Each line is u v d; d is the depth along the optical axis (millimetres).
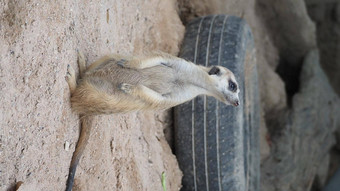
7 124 2338
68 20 2959
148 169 4172
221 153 4449
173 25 4961
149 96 3006
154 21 4766
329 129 8062
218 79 3781
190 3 5680
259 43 7309
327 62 9258
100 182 3377
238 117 4531
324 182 8250
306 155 7281
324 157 8055
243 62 4840
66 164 2920
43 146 2646
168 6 5031
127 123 3949
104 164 3447
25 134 2482
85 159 3205
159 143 4527
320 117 7730
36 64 2562
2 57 2307
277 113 7273
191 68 3529
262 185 6621
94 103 2879
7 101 2332
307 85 7617
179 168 4645
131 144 3971
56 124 2770
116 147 3678
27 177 2512
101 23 3615
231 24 4914
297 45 7730
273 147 6941
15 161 2418
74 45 3023
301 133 7230
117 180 3660
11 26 2402
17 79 2414
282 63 8016
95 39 3453
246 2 6633
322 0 8914
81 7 3246
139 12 4523
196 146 4504
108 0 3846
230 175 4477
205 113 4461
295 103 7367
